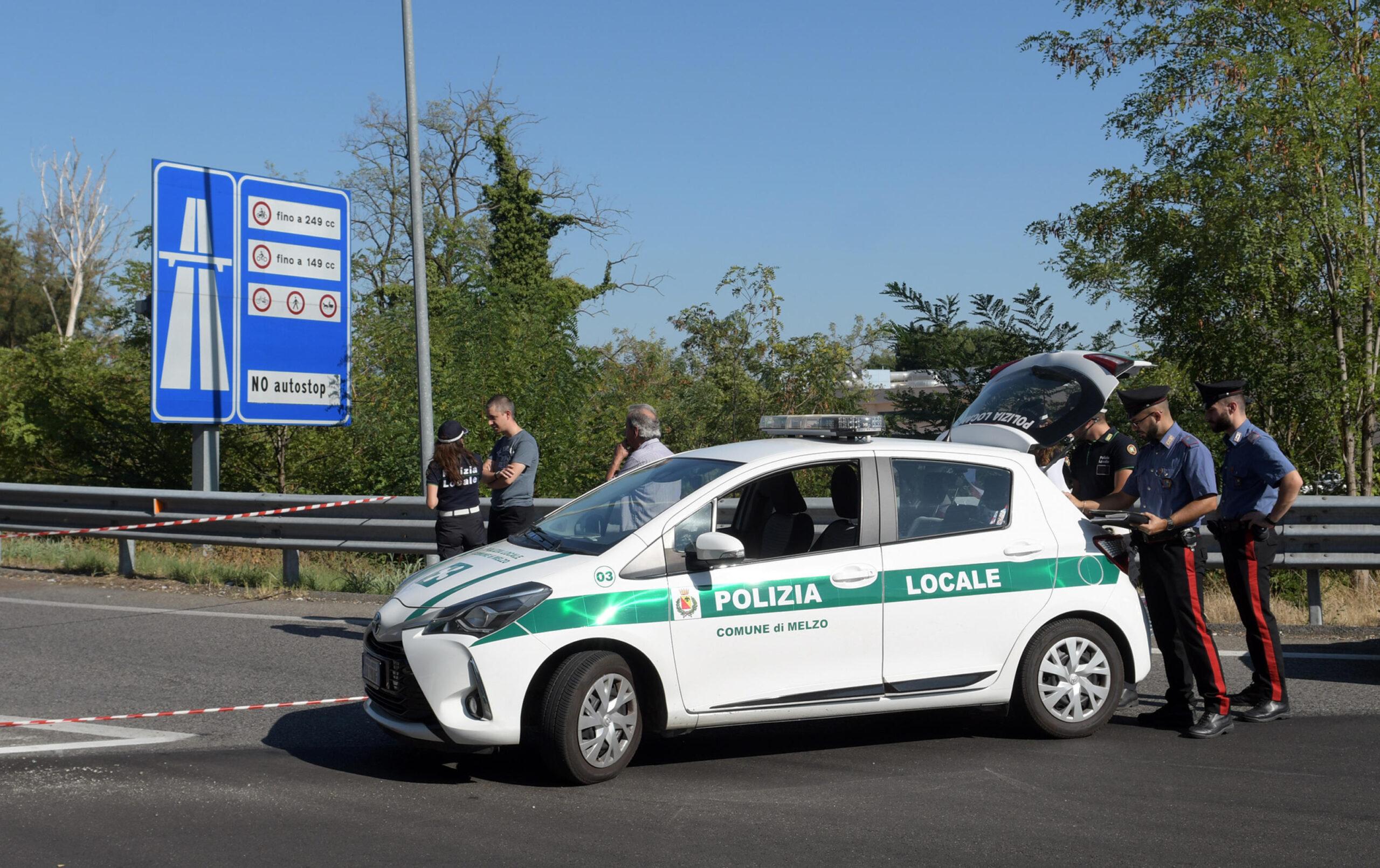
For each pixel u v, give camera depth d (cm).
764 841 477
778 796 540
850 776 573
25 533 1341
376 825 495
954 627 616
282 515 1242
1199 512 654
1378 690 755
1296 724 672
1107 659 646
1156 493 683
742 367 2206
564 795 540
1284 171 1473
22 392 2116
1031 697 631
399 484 1825
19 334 6269
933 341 1480
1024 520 641
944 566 617
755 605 580
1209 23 1512
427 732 548
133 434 2145
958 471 641
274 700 727
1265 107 1441
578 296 3322
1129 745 632
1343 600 1120
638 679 574
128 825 491
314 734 646
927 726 676
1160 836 484
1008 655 627
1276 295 1518
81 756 595
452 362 1848
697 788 552
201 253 1538
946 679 614
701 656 570
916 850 467
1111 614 648
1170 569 659
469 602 553
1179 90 1527
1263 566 679
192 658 855
